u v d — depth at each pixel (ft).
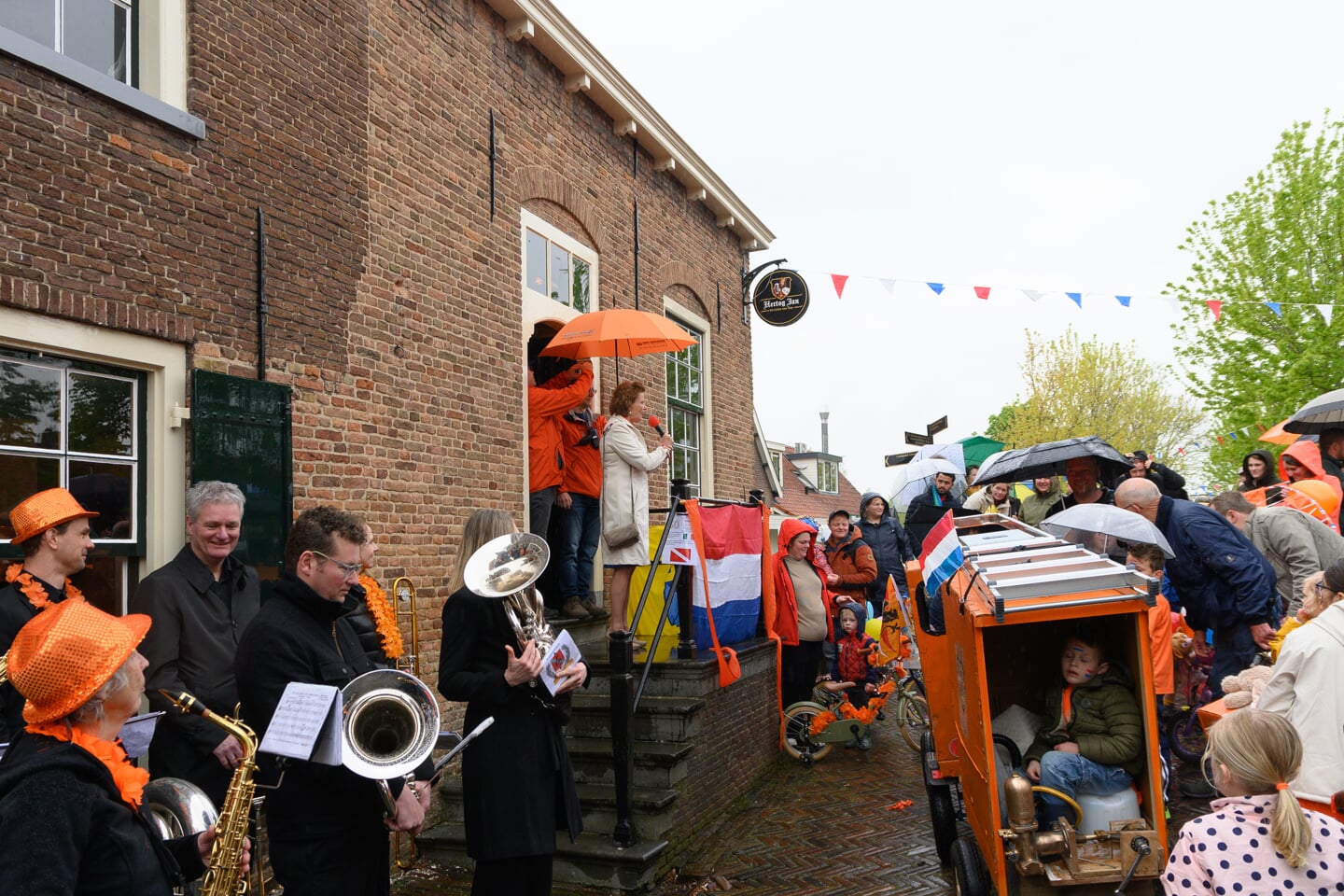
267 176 16.55
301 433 16.90
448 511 20.66
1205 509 17.63
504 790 11.48
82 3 14.14
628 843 16.39
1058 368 108.06
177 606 11.84
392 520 19.01
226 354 15.51
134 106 14.01
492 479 22.25
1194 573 17.49
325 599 10.13
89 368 13.76
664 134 31.76
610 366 29.27
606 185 29.25
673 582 20.97
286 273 16.80
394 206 19.65
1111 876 11.59
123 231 13.93
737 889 16.33
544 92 25.98
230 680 12.05
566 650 11.81
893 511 32.78
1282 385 60.80
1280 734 8.43
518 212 24.27
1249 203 64.23
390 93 19.79
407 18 20.48
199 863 7.89
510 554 11.54
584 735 19.30
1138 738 12.23
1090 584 12.16
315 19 17.88
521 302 24.08
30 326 12.67
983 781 12.42
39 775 6.46
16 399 12.81
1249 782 8.51
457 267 21.63
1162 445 107.34
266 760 9.58
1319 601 13.80
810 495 112.98
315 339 17.35
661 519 31.94
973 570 13.04
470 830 11.57
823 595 26.66
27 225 12.62
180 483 14.69
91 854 6.56
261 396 15.87
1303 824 8.14
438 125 21.30
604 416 25.30
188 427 14.80
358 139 18.76
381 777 8.95
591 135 28.48
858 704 26.30
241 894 8.51
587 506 24.66
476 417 21.89
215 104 15.60
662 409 32.60
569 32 25.68
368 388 18.60
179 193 14.88
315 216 17.54
